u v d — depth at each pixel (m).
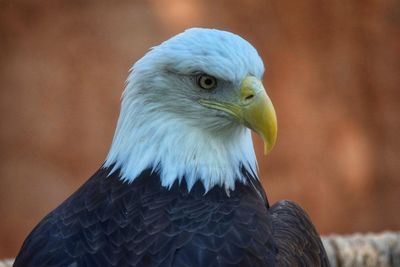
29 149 18.25
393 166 19.19
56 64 18.27
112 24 18.16
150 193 7.15
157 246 6.66
